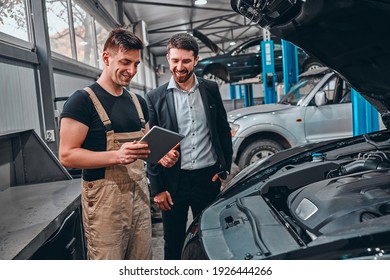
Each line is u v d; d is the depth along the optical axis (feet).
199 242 4.48
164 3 32.32
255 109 17.11
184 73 6.57
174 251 7.35
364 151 6.54
